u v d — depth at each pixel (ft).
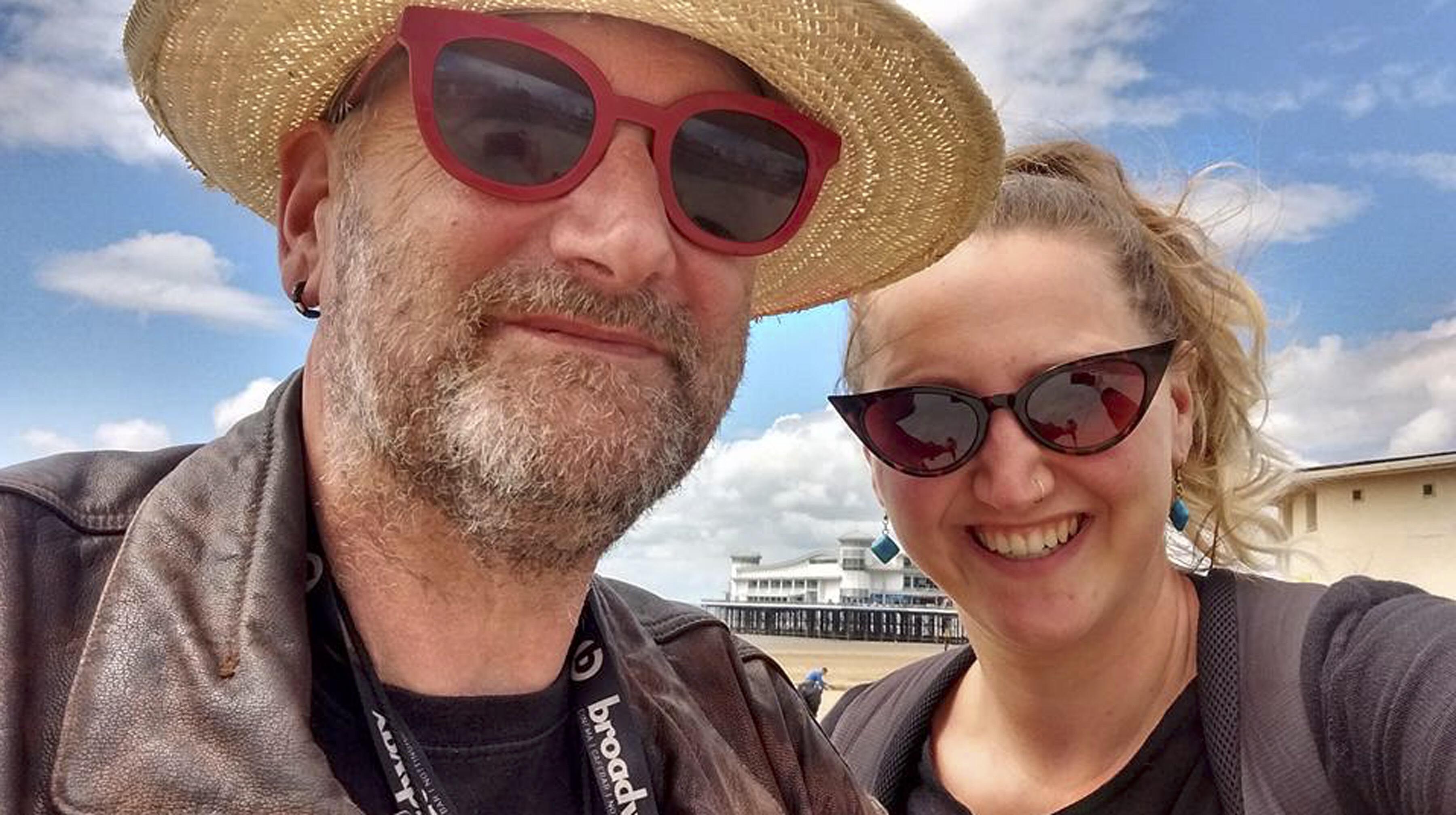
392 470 0.99
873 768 1.84
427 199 1.01
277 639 0.88
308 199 1.19
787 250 1.56
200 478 0.97
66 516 0.91
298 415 1.09
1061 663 1.60
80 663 0.82
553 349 0.99
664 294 1.06
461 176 1.00
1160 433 1.59
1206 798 1.43
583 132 1.03
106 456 1.01
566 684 1.13
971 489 1.58
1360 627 1.38
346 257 1.05
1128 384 1.54
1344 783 1.30
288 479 0.99
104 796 0.76
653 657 1.28
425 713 1.00
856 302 1.78
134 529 0.90
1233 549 1.90
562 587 1.06
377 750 0.95
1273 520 1.94
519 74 1.02
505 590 1.04
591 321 1.00
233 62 1.15
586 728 1.11
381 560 1.02
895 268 1.55
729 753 1.26
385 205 1.03
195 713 0.82
